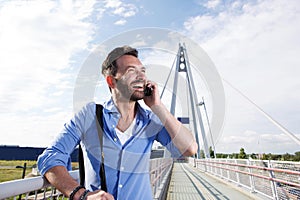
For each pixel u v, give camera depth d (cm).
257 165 721
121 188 100
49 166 90
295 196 489
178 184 992
